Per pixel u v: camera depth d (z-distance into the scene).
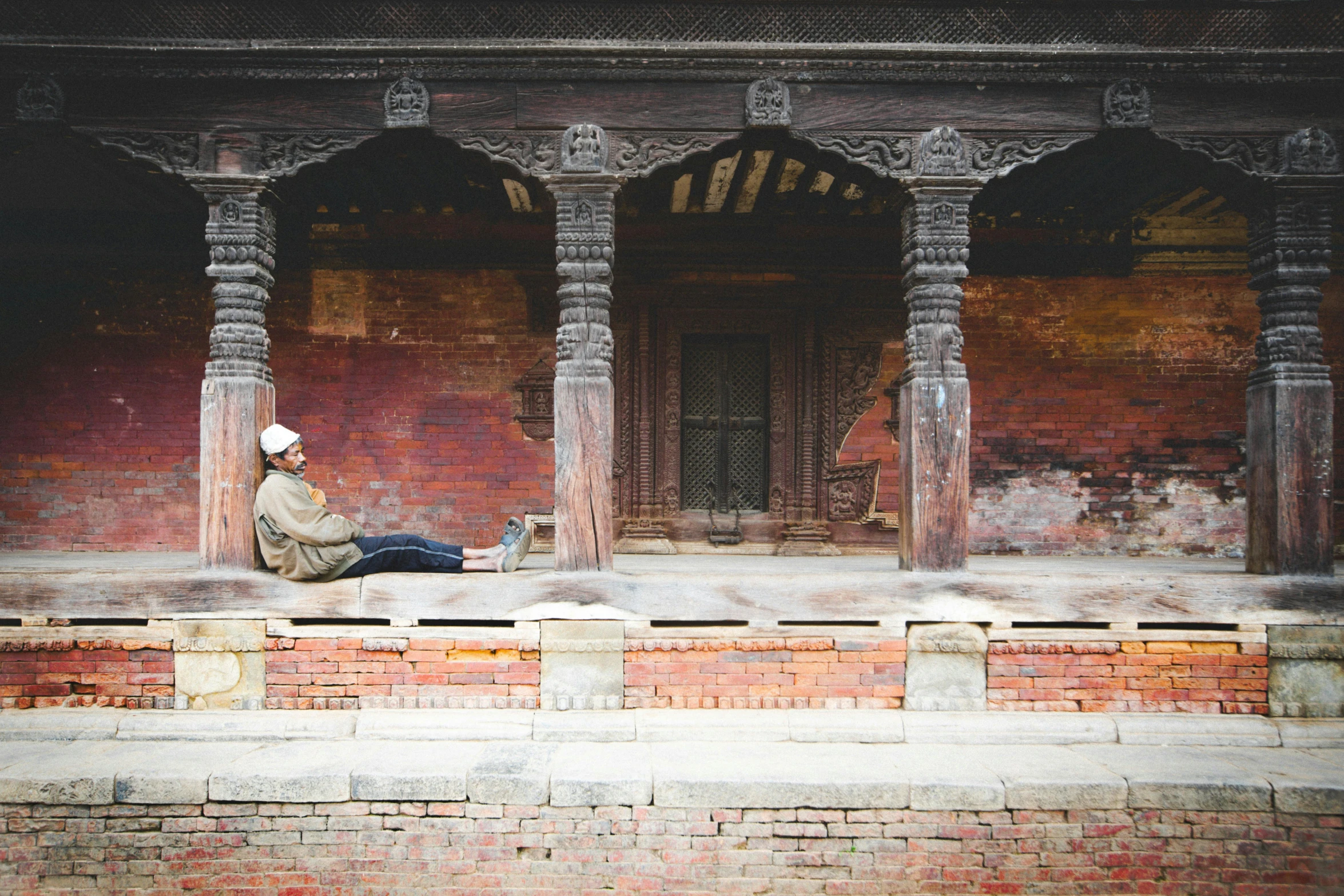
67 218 6.95
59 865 3.90
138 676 4.53
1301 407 4.69
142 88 4.62
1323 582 4.63
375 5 4.66
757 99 4.65
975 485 7.39
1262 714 4.62
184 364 7.18
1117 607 4.64
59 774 3.92
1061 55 4.62
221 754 4.19
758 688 4.61
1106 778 3.98
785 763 4.14
